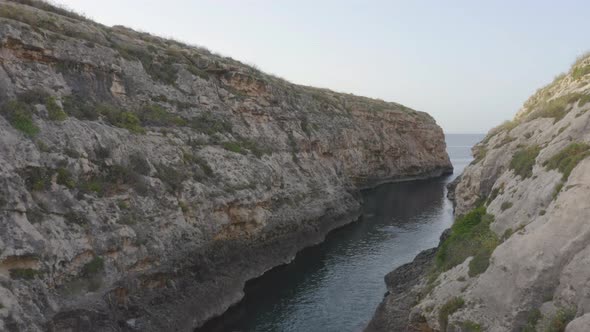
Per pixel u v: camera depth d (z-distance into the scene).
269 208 39.81
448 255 25.50
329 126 71.81
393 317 24.16
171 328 23.34
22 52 26.75
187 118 39.00
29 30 27.45
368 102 103.81
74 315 19.09
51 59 28.69
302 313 27.58
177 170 31.22
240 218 34.50
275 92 57.12
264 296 30.20
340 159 71.44
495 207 25.34
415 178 99.94
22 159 21.17
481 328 17.62
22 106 23.41
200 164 34.53
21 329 16.50
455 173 116.94
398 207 63.56
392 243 43.59
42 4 33.94
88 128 26.34
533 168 23.92
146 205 26.62
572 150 20.72
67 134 24.53
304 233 42.88
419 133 112.38
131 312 22.38
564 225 16.89
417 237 45.84
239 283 30.59
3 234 18.25
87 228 22.11
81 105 28.45
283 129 54.12
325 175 57.16
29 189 20.98
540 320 15.86
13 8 28.50
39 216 20.28
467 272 21.16
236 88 49.59
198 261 28.22
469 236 24.88
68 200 22.22
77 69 30.56
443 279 23.22
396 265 36.66
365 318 26.69
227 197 33.66
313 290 31.31
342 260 38.28
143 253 24.42
